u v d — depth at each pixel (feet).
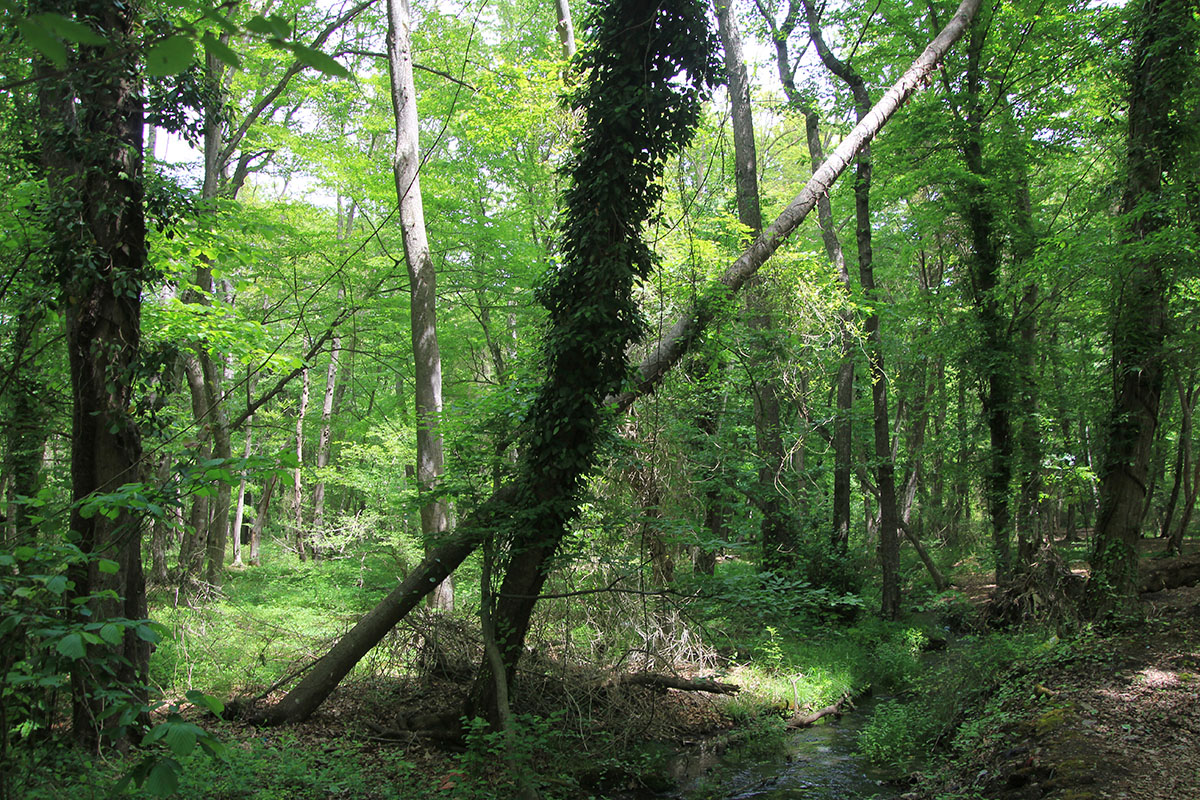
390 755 23.58
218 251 29.55
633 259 27.61
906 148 50.01
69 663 10.34
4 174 24.79
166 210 24.22
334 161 45.32
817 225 66.69
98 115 21.35
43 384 23.44
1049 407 52.70
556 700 29.71
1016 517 51.39
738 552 52.37
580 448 26.48
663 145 27.78
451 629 31.04
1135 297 33.19
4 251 23.21
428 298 39.60
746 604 27.17
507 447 29.14
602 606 32.73
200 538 44.04
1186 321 32.89
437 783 21.99
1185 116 33.53
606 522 29.07
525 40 59.16
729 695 32.73
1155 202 32.68
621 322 27.07
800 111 57.21
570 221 27.71
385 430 55.62
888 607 49.67
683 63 27.22
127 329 21.76
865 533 87.15
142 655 22.44
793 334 38.50
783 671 35.94
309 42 47.85
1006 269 50.31
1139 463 33.19
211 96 23.71
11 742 14.87
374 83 46.68
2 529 15.94
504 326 59.88
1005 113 48.57
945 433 63.31
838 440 54.29
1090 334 47.67
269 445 67.51
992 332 49.14
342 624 37.81
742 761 27.55
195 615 36.06
